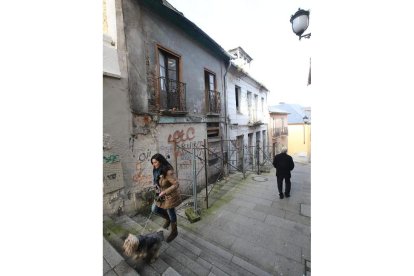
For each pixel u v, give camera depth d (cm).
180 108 555
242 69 962
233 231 385
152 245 257
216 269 269
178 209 491
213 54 757
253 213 467
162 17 510
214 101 758
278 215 454
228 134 875
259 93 1340
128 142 412
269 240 353
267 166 1187
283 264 293
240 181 781
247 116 1116
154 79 479
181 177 566
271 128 1579
